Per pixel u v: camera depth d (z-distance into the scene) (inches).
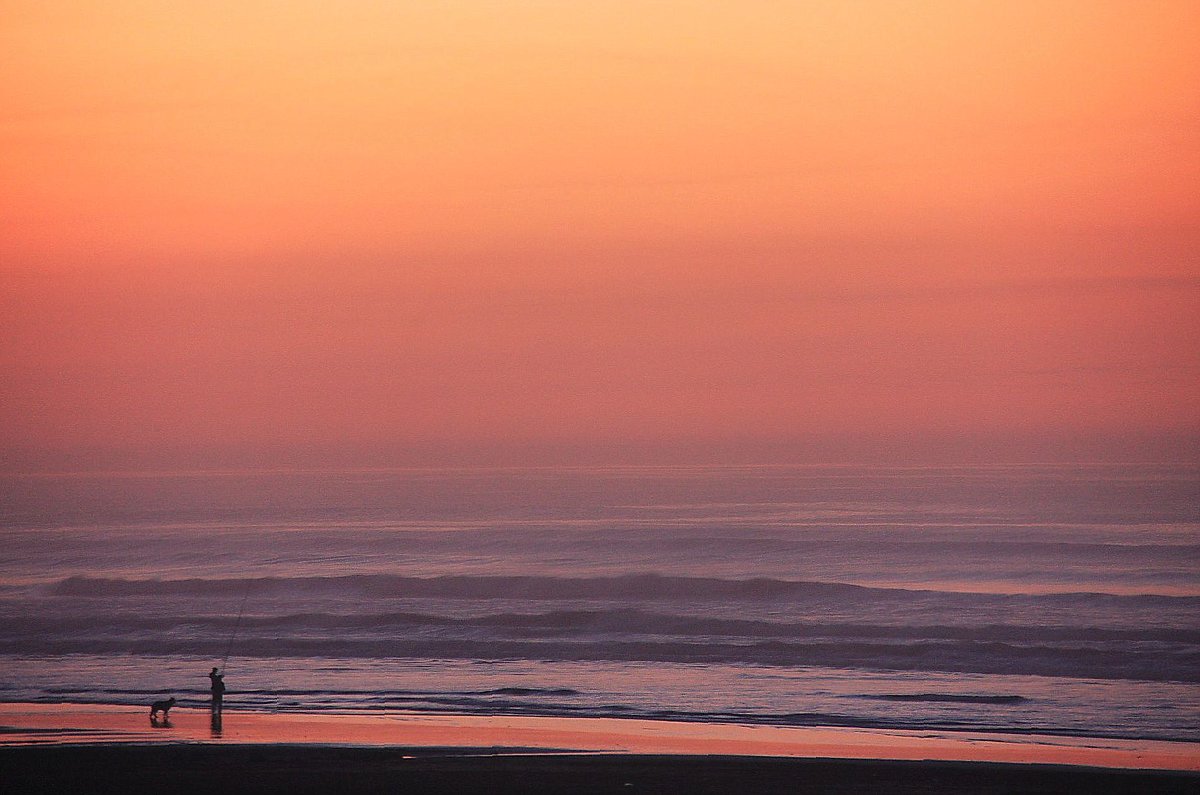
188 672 1323.8
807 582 1935.3
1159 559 2356.1
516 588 2020.2
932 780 829.8
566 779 836.0
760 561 2459.4
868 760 892.6
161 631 1600.6
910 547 2541.8
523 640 1493.6
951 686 1206.3
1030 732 1008.9
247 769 865.5
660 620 1632.6
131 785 823.7
